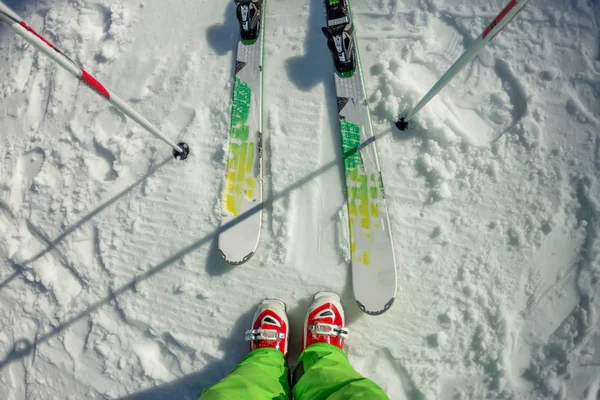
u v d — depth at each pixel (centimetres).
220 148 222
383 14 221
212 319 210
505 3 209
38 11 269
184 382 205
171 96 234
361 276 193
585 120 195
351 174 203
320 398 149
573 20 204
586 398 179
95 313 222
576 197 192
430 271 198
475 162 201
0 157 252
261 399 150
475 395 187
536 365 184
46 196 239
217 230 216
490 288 192
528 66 204
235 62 231
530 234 193
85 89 248
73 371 219
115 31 249
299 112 220
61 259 232
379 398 133
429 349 192
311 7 229
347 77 211
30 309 230
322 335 189
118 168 231
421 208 203
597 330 182
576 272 187
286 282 207
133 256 223
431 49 214
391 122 210
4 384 227
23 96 258
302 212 210
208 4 242
